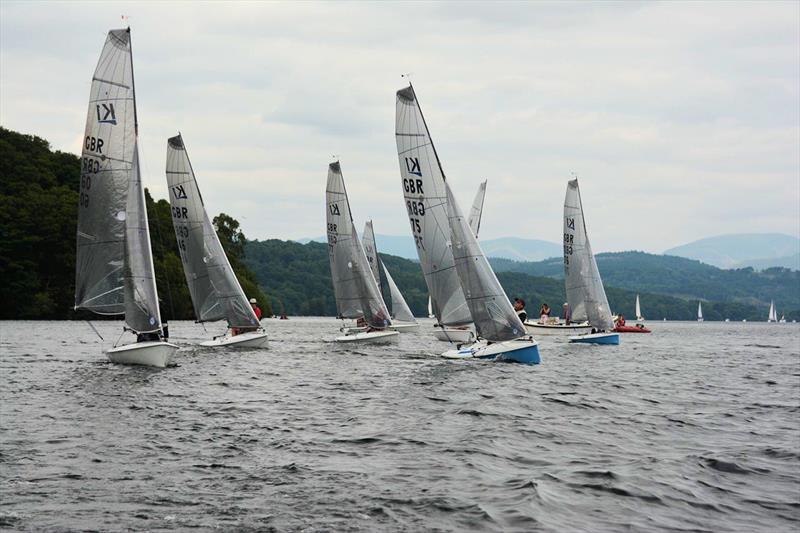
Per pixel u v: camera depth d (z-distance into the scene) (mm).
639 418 21031
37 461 14938
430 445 16625
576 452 16219
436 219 36781
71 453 15695
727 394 27562
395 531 11016
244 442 16922
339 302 52219
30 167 116125
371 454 15727
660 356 47156
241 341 45312
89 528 11016
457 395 24484
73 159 127250
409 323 77688
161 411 21266
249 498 12523
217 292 45906
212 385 27297
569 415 21141
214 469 14406
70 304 102188
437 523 11352
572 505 12289
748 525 11453
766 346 67750
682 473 14422
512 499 12492
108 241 34156
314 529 11070
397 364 35500
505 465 14922
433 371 32125
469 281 35250
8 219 102688
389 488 13148
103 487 13117
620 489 13164
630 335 88438
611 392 26766
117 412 20984
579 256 57188
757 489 13414
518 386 27156
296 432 18125
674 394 27047
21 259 101500
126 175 33844
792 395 27594
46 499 12367
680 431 19141
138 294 33219
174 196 46375
